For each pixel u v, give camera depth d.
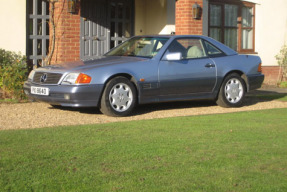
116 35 13.99
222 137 6.17
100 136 6.05
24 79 9.80
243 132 6.53
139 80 8.12
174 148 5.51
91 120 7.59
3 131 6.29
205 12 13.10
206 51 9.13
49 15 11.77
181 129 6.64
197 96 8.94
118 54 9.04
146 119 7.59
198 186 4.24
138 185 4.22
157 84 8.34
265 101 10.52
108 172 4.57
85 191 4.05
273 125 7.11
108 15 13.65
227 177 4.51
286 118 7.82
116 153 5.22
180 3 12.81
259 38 15.11
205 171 4.68
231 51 9.51
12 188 4.09
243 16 14.84
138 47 8.92
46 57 11.30
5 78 9.63
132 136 6.09
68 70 7.77
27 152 5.15
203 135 6.26
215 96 9.20
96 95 7.74
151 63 8.32
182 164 4.88
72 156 5.06
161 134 6.26
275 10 15.41
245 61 9.54
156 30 14.54
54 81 7.83
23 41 11.23
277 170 4.79
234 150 5.50
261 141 6.00
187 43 8.92
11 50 11.08
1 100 9.39
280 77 15.45
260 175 4.62
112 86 7.84
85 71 7.70
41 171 4.54
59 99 7.76
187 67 8.70
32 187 4.12
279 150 5.56
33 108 8.69
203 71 8.88
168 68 8.47
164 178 4.43
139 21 14.68
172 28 14.07
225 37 14.40
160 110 8.94
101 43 13.53
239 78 9.40
